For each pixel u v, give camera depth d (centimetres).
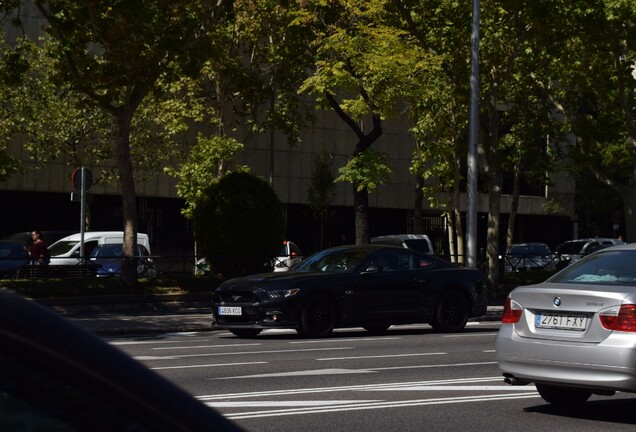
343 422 1179
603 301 1214
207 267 3744
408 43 3825
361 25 3819
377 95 3941
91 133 5603
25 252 3728
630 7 3950
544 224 8494
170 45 3297
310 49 4356
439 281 2564
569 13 3888
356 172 4222
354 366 1781
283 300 2323
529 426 1188
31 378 173
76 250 4406
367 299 2431
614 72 4516
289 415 1220
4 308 180
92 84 3425
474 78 3744
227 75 4472
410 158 7569
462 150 5322
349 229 7469
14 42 5734
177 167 6488
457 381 1588
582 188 7769
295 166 7069
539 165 6100
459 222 5612
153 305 3438
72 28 3266
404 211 7719
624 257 1319
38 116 5322
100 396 176
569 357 1225
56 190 6062
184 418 182
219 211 3738
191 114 5144
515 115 5494
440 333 2578
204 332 2650
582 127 4759
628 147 5009
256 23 4666
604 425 1207
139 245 4456
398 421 1198
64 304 3294
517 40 3962
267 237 3788
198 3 3338
